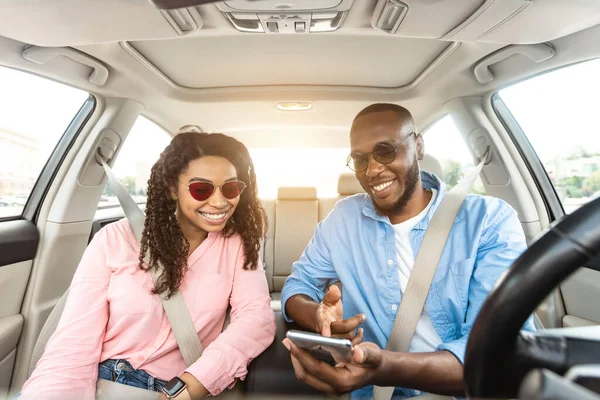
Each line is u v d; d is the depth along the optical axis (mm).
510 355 348
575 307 1947
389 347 1161
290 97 2277
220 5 1322
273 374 1104
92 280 1187
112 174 1548
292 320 1386
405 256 1284
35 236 1990
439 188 1333
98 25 1292
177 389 1001
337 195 3037
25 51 1552
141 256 1211
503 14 1236
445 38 1438
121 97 2135
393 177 1235
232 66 2000
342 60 1942
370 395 1194
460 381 892
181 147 1238
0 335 1725
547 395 247
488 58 1764
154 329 1176
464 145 2408
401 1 1212
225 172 1236
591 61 1647
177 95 2256
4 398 1726
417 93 2236
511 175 2193
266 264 2846
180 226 1343
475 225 1194
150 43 1748
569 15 1236
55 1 1134
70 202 2072
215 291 1247
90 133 2141
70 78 1847
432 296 1177
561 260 314
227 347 1102
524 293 325
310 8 1342
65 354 1049
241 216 1387
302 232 2896
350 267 1342
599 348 363
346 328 909
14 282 1861
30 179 2039
